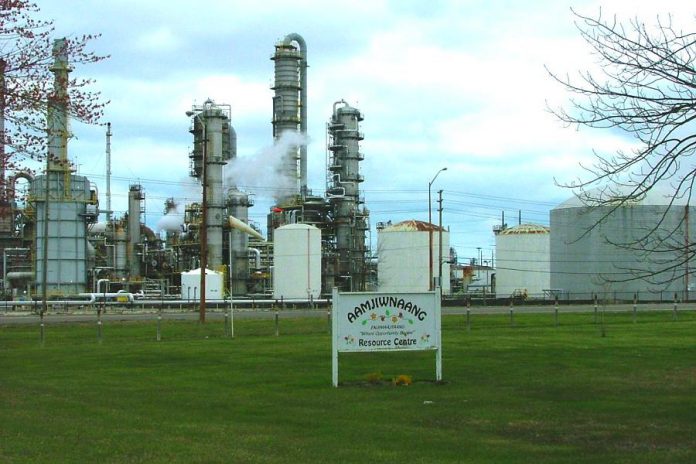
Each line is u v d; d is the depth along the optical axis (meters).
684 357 24.19
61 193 81.50
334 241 92.88
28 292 83.31
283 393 17.62
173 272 93.50
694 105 12.88
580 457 11.54
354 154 92.31
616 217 58.47
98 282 85.06
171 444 12.10
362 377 20.14
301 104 97.38
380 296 18.69
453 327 39.31
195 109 90.44
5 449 11.62
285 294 81.88
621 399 16.62
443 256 91.31
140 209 96.38
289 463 10.92
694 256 15.20
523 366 22.08
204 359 24.62
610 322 42.09
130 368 22.62
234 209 93.19
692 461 11.32
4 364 24.02
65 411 15.36
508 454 11.71
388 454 11.60
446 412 15.16
